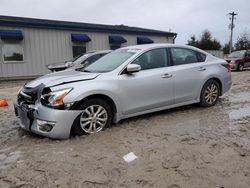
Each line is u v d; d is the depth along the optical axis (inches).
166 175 122.7
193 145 156.7
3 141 173.3
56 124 164.9
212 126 193.3
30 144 165.6
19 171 128.9
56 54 694.5
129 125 198.2
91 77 184.5
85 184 116.5
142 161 137.0
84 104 174.6
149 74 207.0
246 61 840.3
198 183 115.7
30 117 174.4
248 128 187.0
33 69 665.0
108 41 775.7
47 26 668.7
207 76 245.8
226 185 114.0
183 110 243.4
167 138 169.5
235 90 371.9
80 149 154.3
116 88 188.4
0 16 737.0
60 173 126.3
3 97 369.1
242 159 137.9
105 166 132.4
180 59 233.3
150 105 208.7
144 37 840.3
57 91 167.3
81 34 721.0
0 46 616.4
